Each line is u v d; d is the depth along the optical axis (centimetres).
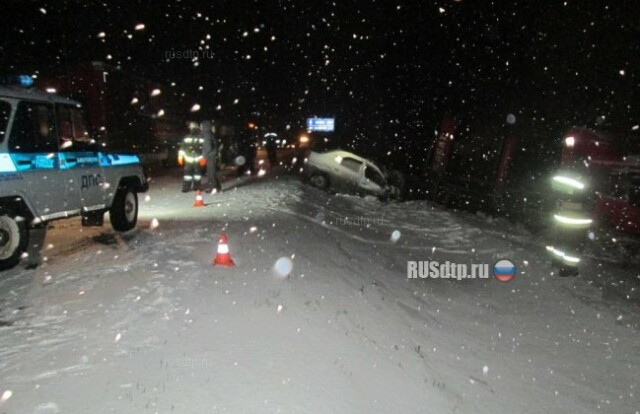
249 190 1733
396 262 983
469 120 2211
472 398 473
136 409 349
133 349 440
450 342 621
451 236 1248
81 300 563
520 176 1969
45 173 745
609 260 1080
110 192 911
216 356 433
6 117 690
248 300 579
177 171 2639
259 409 361
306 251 888
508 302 809
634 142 1462
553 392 518
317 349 475
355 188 1941
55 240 874
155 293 583
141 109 2448
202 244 847
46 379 388
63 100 812
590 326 721
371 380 444
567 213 930
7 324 498
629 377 569
